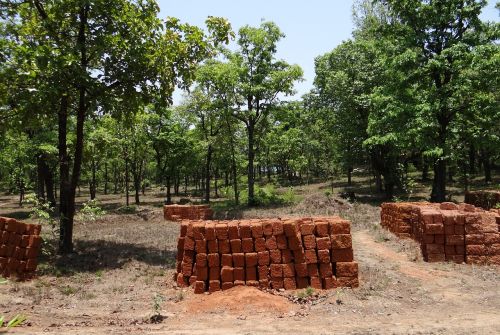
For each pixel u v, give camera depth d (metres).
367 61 30.23
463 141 24.83
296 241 9.37
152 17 14.46
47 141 26.50
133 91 14.66
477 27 23.70
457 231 11.50
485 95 23.16
